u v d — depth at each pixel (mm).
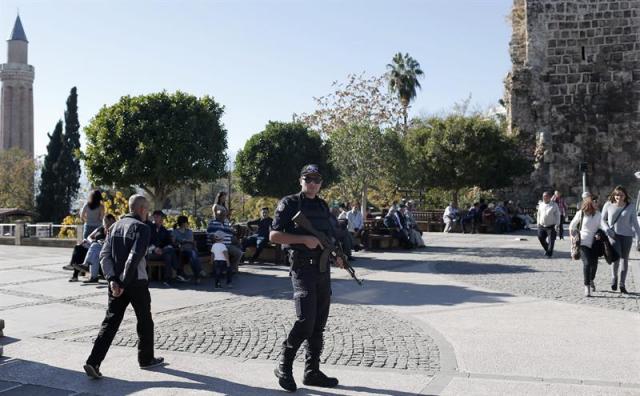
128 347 7453
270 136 33625
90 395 5730
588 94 33781
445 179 34781
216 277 12352
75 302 10602
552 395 5590
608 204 11219
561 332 8062
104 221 13047
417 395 5656
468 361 6746
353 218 19781
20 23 101812
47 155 60312
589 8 33688
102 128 22047
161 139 21969
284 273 14477
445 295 11141
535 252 19000
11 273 14586
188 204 60562
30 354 7121
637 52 32844
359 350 7258
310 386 5965
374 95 43062
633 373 6238
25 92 100500
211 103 23875
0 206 60812
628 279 12922
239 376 6301
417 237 20953
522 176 35875
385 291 11648
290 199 6109
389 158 34812
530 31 34969
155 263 12766
